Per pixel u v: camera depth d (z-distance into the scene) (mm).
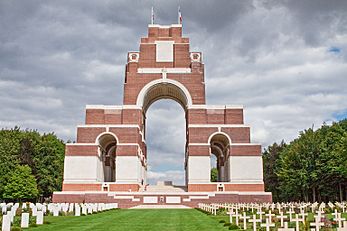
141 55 67875
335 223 21281
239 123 63375
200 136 61844
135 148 61031
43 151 86750
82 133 61219
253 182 59594
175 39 68938
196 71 66562
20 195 75500
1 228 20281
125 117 63438
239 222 25328
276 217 22312
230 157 60625
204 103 65062
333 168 67375
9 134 88250
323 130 80000
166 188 66750
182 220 28422
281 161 92125
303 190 80375
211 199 56281
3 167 76875
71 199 56938
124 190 59438
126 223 25859
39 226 23719
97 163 60562
